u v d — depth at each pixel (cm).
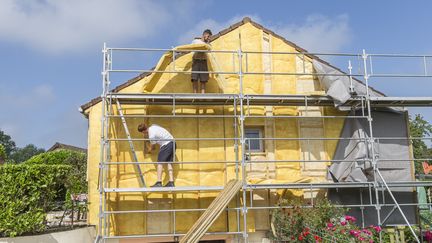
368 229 1002
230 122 1092
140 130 1007
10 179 922
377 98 1067
